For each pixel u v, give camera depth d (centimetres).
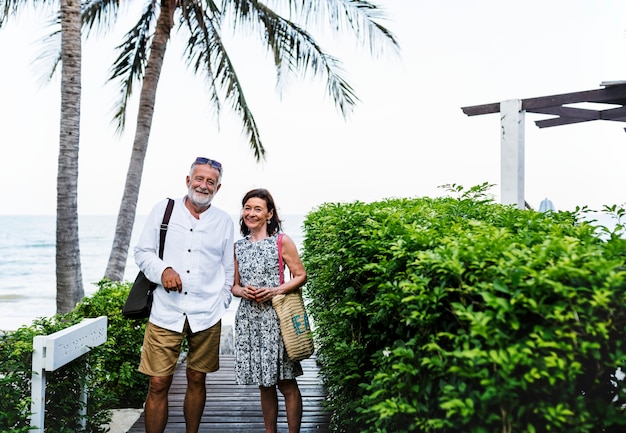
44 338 308
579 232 265
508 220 318
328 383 421
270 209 376
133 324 512
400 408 214
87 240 5581
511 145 678
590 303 181
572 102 646
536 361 183
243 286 367
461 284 200
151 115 920
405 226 276
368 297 309
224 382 557
